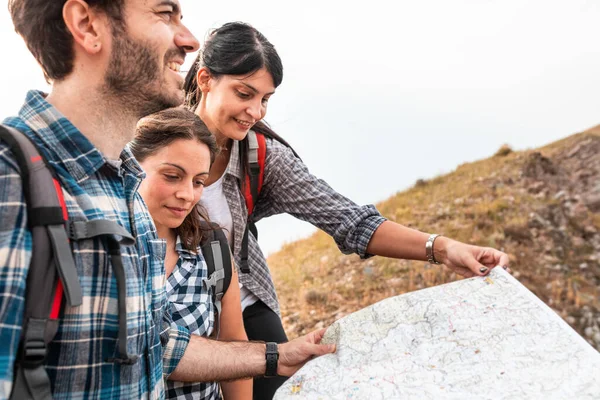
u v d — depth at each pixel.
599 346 8.40
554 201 12.32
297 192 2.74
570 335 1.72
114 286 1.29
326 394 1.76
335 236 2.70
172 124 2.01
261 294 2.87
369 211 2.66
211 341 2.01
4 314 1.11
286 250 10.71
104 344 1.28
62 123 1.29
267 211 2.87
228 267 2.25
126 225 1.41
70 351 1.24
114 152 1.41
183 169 2.00
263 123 2.84
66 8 1.28
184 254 2.16
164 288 1.69
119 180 1.44
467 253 2.29
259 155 2.69
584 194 12.64
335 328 2.04
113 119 1.38
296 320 7.75
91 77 1.33
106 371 1.29
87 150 1.31
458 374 1.69
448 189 13.16
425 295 2.03
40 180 1.19
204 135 2.06
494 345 1.76
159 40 1.34
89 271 1.26
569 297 9.42
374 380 1.75
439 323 1.90
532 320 1.81
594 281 9.97
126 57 1.32
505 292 1.97
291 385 1.85
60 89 1.35
